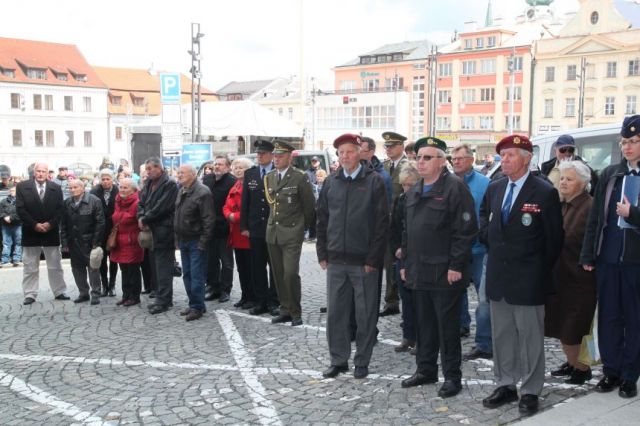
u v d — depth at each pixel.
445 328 4.91
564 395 4.84
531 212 4.49
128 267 8.57
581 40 55.00
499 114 61.38
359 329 5.46
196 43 21.55
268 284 8.70
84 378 5.68
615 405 4.54
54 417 4.81
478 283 6.19
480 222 4.90
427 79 68.62
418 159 4.97
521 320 4.57
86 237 8.74
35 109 74.00
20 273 11.59
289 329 7.19
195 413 4.80
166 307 8.23
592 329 4.98
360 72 75.56
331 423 4.51
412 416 4.57
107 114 80.44
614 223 4.67
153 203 8.07
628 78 52.72
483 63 62.47
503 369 4.71
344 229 5.43
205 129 19.94
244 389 5.29
